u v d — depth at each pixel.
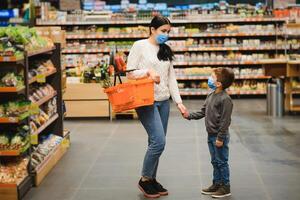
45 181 5.89
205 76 12.52
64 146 7.20
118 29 12.66
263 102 11.93
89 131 8.80
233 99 12.52
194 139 8.00
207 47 12.66
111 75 9.68
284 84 10.15
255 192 5.40
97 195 5.39
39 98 6.32
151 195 5.27
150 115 5.04
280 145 7.49
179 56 12.71
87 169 6.36
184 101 12.32
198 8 12.80
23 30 5.96
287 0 12.95
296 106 10.28
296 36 11.07
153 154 5.09
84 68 10.30
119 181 5.86
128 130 8.83
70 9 13.11
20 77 5.53
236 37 13.07
